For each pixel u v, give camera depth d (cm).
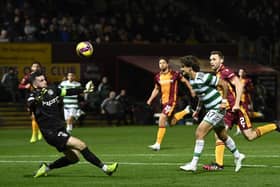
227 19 8644
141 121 6794
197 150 2573
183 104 6531
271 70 7306
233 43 7781
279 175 2514
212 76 2516
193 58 2548
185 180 2380
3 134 5500
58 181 2372
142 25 7750
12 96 6688
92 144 4231
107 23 7650
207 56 7638
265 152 3516
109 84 7319
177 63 7044
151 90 7444
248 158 3161
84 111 6662
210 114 2534
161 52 7494
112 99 6619
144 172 2623
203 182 2325
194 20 8400
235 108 2642
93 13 7875
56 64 7088
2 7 7212
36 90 2367
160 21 7900
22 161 3123
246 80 4647
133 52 7394
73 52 7156
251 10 8625
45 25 7150
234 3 8669
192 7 8688
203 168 2711
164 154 3428
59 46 7106
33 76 2370
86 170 2684
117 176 2502
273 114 7156
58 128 2358
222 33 8400
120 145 4128
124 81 7356
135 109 6800
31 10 7294
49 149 3847
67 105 4575
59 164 2483
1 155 3456
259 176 2484
